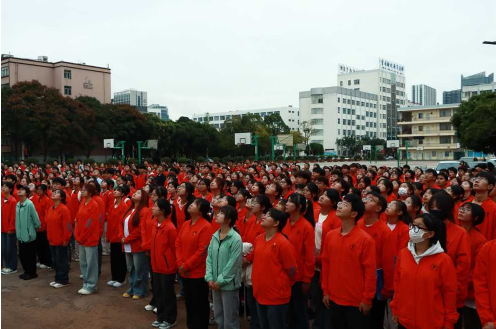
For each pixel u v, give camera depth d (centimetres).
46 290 691
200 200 515
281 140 4647
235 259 462
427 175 829
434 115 6216
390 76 9556
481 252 352
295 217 481
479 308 347
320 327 496
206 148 4909
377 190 642
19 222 741
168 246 537
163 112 13788
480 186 511
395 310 363
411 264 351
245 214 627
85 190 670
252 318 496
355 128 8669
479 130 2108
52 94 3516
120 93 12950
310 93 8581
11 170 1511
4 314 586
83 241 662
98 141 4266
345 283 392
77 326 545
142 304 623
